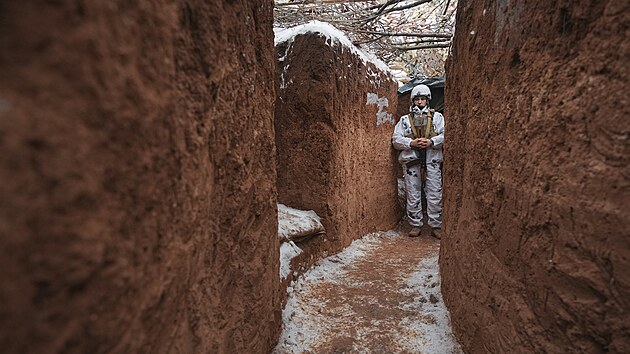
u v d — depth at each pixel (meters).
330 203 3.17
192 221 0.82
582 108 0.83
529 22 1.10
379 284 2.66
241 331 1.29
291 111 3.14
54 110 0.41
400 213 5.18
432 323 2.04
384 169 4.59
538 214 1.01
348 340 1.88
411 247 3.89
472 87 1.65
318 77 3.01
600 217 0.76
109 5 0.50
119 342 0.53
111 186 0.50
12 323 0.37
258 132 1.44
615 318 0.75
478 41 1.58
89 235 0.45
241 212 1.25
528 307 1.08
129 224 0.55
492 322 1.35
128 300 0.55
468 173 1.73
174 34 0.72
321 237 3.10
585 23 0.84
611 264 0.75
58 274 0.41
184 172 0.77
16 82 0.39
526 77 1.11
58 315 0.42
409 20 4.43
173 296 0.72
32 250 0.39
